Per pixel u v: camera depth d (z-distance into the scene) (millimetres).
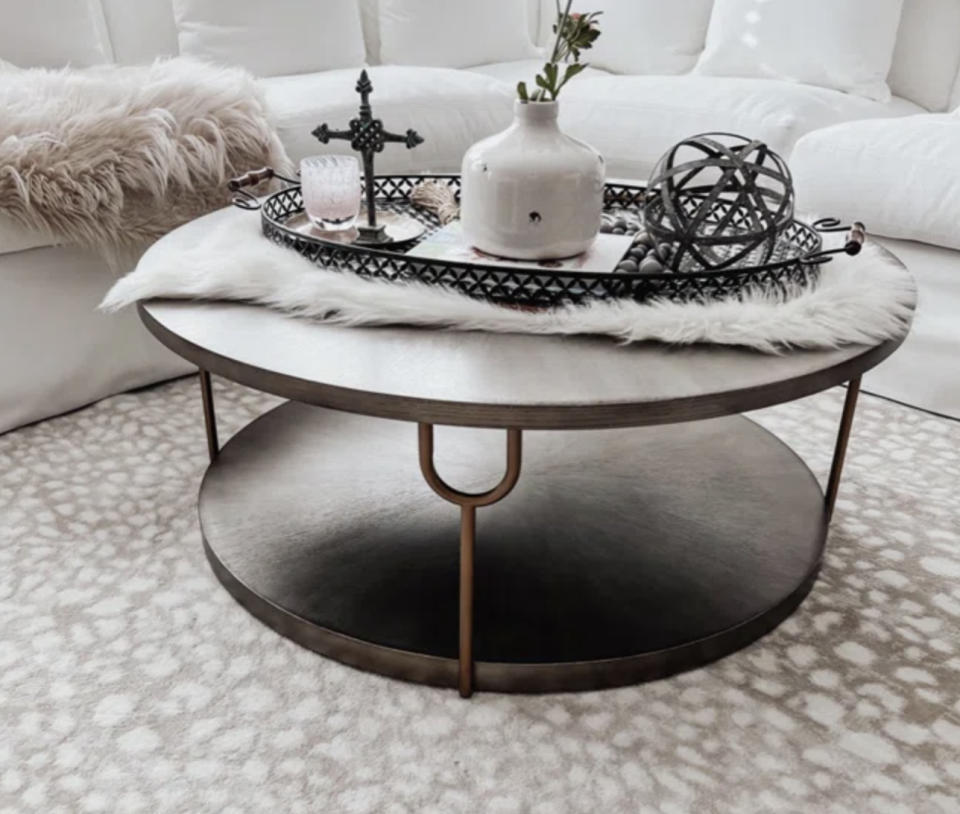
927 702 1039
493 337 972
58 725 995
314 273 1068
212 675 1067
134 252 1663
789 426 1676
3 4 1988
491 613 1095
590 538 1231
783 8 2340
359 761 955
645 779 936
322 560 1187
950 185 1616
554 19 2973
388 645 1048
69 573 1242
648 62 2662
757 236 1068
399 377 871
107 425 1638
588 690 1045
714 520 1271
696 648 1060
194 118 1697
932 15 2336
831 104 2127
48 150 1511
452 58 2693
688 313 960
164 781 929
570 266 1133
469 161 1135
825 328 951
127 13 2314
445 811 898
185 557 1279
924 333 1705
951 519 1390
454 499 934
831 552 1305
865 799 916
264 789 921
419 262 1061
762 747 976
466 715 1014
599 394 841
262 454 1420
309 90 2047
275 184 1820
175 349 976
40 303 1585
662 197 1073
